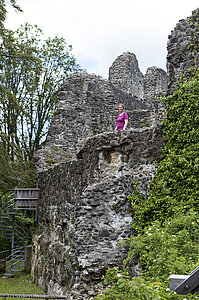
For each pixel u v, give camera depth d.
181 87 7.40
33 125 23.19
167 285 4.75
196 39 7.75
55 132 15.23
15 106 13.77
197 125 7.06
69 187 9.42
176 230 6.19
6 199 15.92
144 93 20.53
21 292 10.41
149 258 5.73
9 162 14.14
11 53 14.45
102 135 7.74
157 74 20.27
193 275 2.85
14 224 14.84
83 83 15.85
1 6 13.10
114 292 4.84
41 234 12.42
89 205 7.50
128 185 7.40
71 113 15.45
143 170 7.48
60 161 14.69
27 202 13.73
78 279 7.24
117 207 7.28
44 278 10.79
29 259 14.46
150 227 6.43
